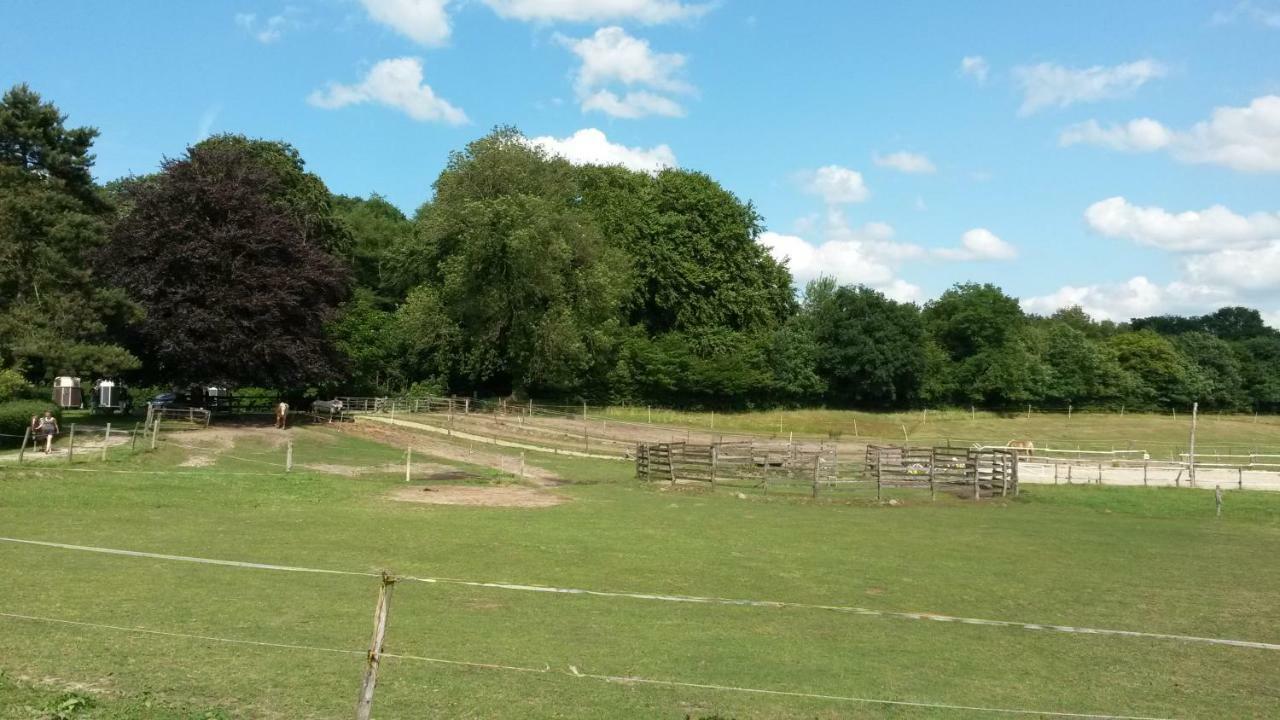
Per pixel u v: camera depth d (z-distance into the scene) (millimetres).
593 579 16406
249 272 50469
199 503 24719
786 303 98812
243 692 9031
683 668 10742
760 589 16188
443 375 77188
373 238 90250
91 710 8328
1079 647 12977
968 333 97438
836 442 63875
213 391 66062
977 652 12406
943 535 25000
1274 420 106250
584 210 81812
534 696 9336
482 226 66750
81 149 45500
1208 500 35875
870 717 9211
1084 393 101000
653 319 89188
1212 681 11367
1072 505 34469
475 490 32062
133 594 13273
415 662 10367
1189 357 111250
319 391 71125
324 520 22844
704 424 75812
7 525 19719
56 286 40688
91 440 37781
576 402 80438
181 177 50531
